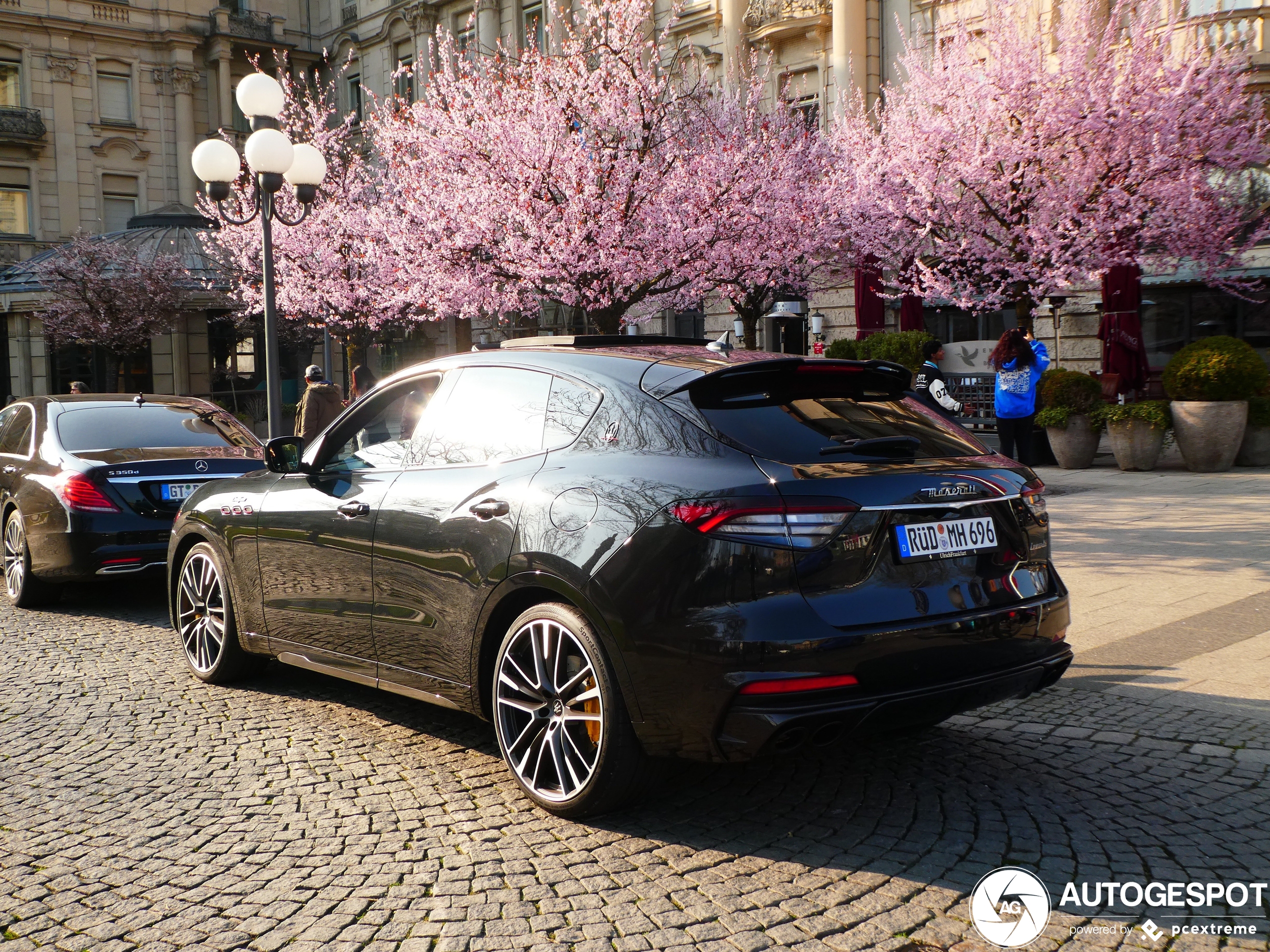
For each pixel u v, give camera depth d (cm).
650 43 1414
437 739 454
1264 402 1317
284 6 4322
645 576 327
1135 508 1039
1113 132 1359
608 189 1282
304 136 2581
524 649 378
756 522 315
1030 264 1327
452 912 296
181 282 3219
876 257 1816
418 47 3688
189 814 373
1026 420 1178
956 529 346
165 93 4206
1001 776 390
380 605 433
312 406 1275
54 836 356
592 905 298
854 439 350
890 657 321
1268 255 1767
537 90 1365
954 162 1387
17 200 3953
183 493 752
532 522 363
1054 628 369
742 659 311
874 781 389
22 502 764
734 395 357
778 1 2473
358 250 2112
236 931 289
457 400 433
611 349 409
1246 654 539
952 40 1574
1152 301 1961
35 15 3906
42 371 3716
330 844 345
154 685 550
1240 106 1434
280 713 496
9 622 725
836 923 284
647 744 335
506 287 1369
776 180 1531
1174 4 1454
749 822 355
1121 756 406
